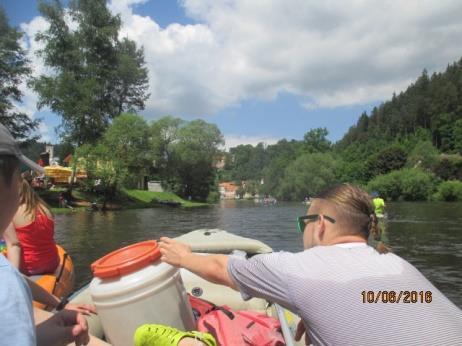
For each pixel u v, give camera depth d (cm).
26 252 390
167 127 5675
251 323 318
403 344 166
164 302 254
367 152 11056
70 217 2736
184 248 241
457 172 7512
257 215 3034
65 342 177
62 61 4209
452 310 180
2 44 3691
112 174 3791
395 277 182
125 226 2125
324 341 178
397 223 2070
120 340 254
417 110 13325
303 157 6488
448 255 1135
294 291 185
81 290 421
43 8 4031
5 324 107
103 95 4534
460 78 13500
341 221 208
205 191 6225
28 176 396
